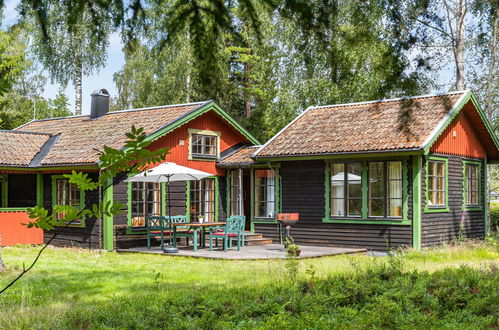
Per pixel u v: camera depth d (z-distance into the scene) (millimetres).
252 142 23281
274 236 20438
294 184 19891
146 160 3961
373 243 18031
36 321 8039
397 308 7578
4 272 13156
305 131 20297
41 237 20594
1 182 21641
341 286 9211
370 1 5141
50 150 21172
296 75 27594
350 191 18672
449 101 8773
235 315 7789
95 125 22469
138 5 5656
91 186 3932
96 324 7492
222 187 22156
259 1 5289
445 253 16016
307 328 6930
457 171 19672
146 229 19562
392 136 17578
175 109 21641
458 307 8258
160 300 8992
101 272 13234
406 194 17453
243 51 30922
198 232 20219
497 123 24953
